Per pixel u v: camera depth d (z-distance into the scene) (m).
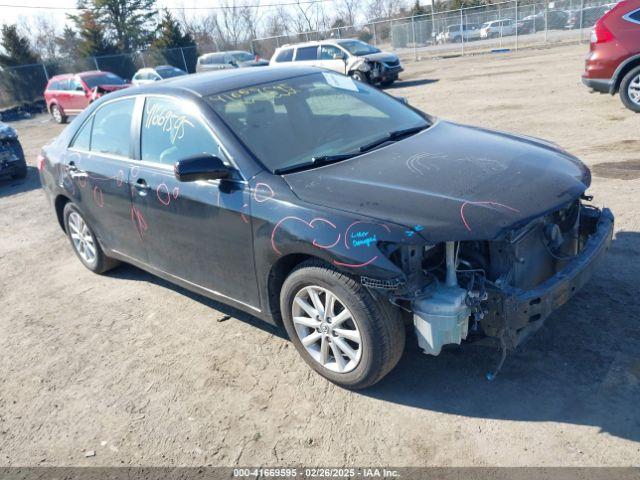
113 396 3.56
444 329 2.79
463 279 2.92
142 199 4.17
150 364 3.86
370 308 2.91
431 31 29.56
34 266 6.01
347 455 2.83
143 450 3.06
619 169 6.39
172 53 36.41
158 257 4.34
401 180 3.15
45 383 3.82
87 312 4.76
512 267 2.91
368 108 4.29
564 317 3.65
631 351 3.27
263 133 3.67
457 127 4.20
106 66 33.81
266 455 2.90
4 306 5.10
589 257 3.13
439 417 2.99
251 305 3.66
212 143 3.66
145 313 4.61
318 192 3.14
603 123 8.70
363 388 3.26
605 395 2.97
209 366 3.73
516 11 25.22
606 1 25.58
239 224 3.41
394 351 3.01
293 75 4.42
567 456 2.63
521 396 3.05
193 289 4.16
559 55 20.11
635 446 2.63
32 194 9.41
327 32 33.88
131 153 4.36
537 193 3.00
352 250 2.82
